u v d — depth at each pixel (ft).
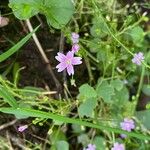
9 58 0.70
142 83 0.73
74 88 0.72
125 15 0.71
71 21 0.69
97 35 0.67
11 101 0.54
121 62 0.72
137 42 0.68
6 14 0.67
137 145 0.71
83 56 0.69
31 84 0.71
